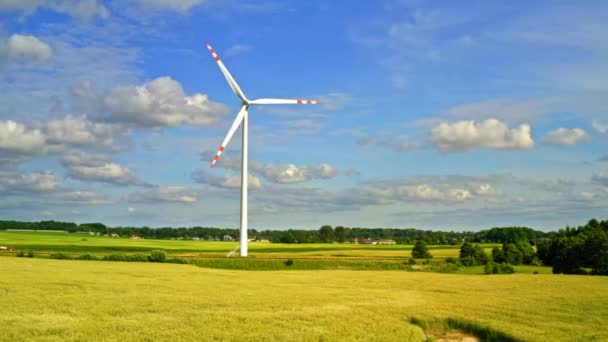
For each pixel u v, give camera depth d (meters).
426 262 87.69
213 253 102.81
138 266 62.81
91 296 32.41
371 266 79.81
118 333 21.97
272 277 53.16
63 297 31.64
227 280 47.22
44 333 21.89
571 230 110.38
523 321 26.67
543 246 100.56
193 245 146.50
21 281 39.12
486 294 38.94
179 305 29.88
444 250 128.88
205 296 34.12
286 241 195.88
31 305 28.28
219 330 22.92
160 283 41.62
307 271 65.94
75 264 62.12
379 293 38.91
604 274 77.44
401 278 54.66
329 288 42.22
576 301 34.22
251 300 32.81
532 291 41.22
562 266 82.38
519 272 83.25
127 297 32.44
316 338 21.97
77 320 24.66
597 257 77.88
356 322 25.70
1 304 28.45
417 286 45.44
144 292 35.38
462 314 28.52
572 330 24.33
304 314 27.80
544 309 30.61
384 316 27.70
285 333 22.72
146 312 27.42
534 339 22.34
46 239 153.25
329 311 29.11
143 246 133.12
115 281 41.88
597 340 22.12
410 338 22.59
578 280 53.41
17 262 61.53
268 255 93.62
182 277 48.69
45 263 61.66
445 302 33.75
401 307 31.19
